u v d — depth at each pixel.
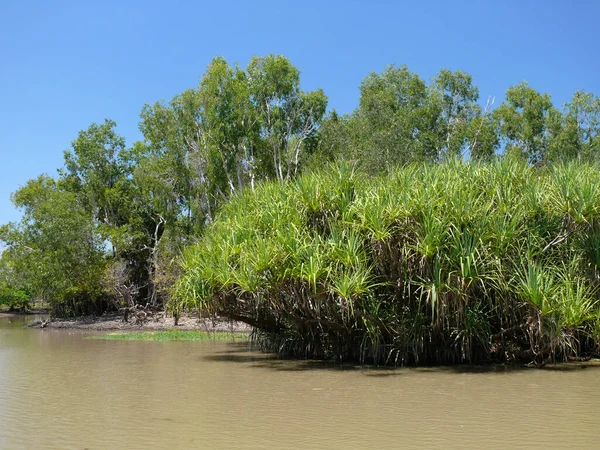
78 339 27.02
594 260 14.62
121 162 48.06
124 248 41.78
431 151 41.91
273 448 7.56
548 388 11.61
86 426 8.93
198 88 38.91
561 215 14.71
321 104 40.47
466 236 13.75
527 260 14.27
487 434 8.05
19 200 44.44
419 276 14.12
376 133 36.28
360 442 7.77
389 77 49.31
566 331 14.20
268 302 16.30
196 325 31.72
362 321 15.45
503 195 15.26
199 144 38.12
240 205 17.67
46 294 42.62
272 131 38.28
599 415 9.16
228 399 11.01
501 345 15.38
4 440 8.18
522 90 48.44
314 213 15.87
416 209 13.95
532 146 46.47
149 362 17.16
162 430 8.60
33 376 14.41
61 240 39.28
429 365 15.31
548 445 7.49
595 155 40.50
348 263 13.84
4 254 49.78
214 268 15.66
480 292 14.91
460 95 49.00
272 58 39.19
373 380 13.02
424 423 8.76
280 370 15.01
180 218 41.03
